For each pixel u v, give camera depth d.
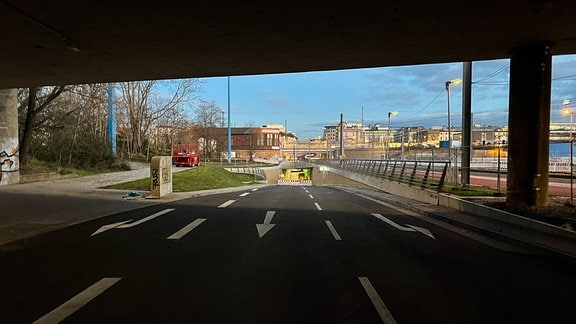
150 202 17.92
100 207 15.37
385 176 28.47
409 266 7.38
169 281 6.34
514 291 5.98
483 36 11.55
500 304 5.41
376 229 11.55
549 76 12.82
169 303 5.35
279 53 13.34
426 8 9.42
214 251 8.48
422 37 11.61
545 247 8.53
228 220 13.02
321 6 9.30
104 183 24.52
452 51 13.14
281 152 119.19
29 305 5.27
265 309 5.14
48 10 9.43
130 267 7.18
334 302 5.41
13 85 19.09
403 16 9.94
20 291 5.85
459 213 14.11
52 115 28.94
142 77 17.36
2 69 15.41
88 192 20.44
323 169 61.03
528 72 12.70
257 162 87.81
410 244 9.43
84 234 10.41
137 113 51.28
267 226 11.83
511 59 13.27
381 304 5.34
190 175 31.62
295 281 6.36
